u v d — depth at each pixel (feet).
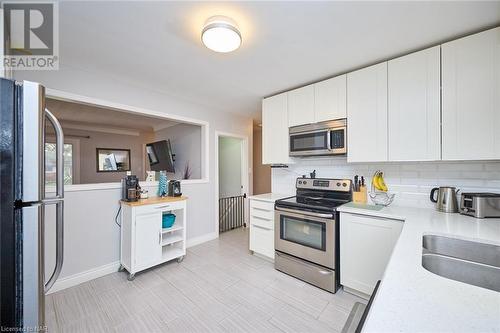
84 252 7.47
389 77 6.40
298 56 6.37
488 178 5.79
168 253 8.86
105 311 5.87
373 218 6.09
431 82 5.72
